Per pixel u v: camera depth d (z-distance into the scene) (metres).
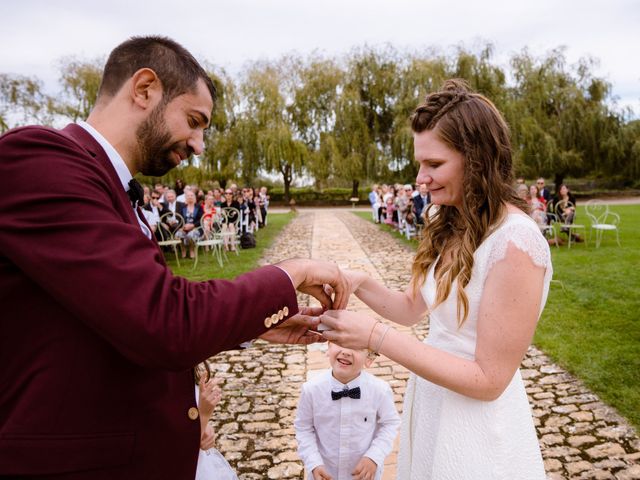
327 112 26.80
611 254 8.85
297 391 3.62
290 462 2.71
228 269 8.71
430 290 1.33
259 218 16.47
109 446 0.82
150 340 0.68
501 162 1.17
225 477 1.79
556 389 3.49
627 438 2.85
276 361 4.22
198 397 1.75
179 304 0.71
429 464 1.30
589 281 6.65
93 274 0.67
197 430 0.98
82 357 0.79
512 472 1.18
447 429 1.21
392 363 4.00
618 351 4.07
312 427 2.09
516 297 1.04
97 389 0.81
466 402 1.19
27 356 0.79
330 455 2.05
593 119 22.75
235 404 3.43
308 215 24.56
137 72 0.90
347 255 9.96
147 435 0.87
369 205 35.06
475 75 21.81
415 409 1.43
